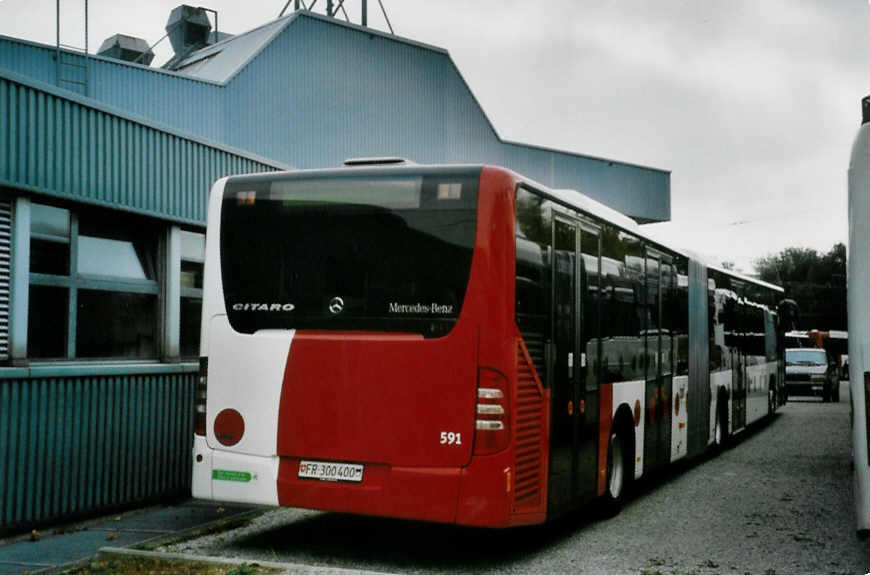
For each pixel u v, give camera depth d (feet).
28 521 28.71
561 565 25.84
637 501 37.27
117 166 32.91
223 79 106.63
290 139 113.09
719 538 29.78
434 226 24.93
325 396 25.30
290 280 26.07
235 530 30.66
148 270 35.40
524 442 24.93
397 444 24.57
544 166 144.56
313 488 25.18
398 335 24.88
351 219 25.67
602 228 32.12
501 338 24.27
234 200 26.91
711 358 50.90
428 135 128.98
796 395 114.11
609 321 32.55
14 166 28.48
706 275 50.08
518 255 24.94
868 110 23.15
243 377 26.18
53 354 30.81
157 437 34.22
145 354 35.06
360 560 26.27
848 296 22.54
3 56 76.54
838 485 41.52
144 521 31.58
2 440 27.76
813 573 25.14
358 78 120.88
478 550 27.81
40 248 30.35
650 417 37.83
